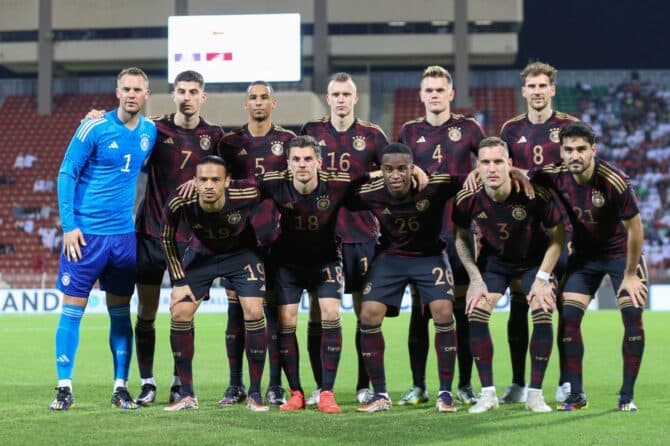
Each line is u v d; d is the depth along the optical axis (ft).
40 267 91.40
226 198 22.58
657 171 108.27
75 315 23.63
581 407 22.54
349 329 53.67
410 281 23.43
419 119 27.04
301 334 49.80
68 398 22.98
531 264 23.32
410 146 26.66
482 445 17.26
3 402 24.21
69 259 23.49
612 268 22.90
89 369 33.50
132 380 29.89
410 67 122.11
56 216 99.25
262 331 22.98
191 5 97.40
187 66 84.69
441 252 23.58
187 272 23.39
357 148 26.35
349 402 24.72
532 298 22.53
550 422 20.11
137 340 24.72
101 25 102.22
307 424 19.89
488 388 22.50
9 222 98.84
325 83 99.50
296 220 23.07
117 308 24.29
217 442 17.62
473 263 23.38
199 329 54.13
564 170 22.76
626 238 22.97
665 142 112.27
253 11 98.07
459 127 26.43
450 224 27.78
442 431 18.89
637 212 21.85
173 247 22.98
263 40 84.12
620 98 119.34
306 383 28.91
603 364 33.99
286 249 23.63
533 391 22.34
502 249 23.11
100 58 104.63
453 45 102.37
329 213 23.08
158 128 24.88
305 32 103.50
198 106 24.93
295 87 98.84
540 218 22.62
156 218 24.84
